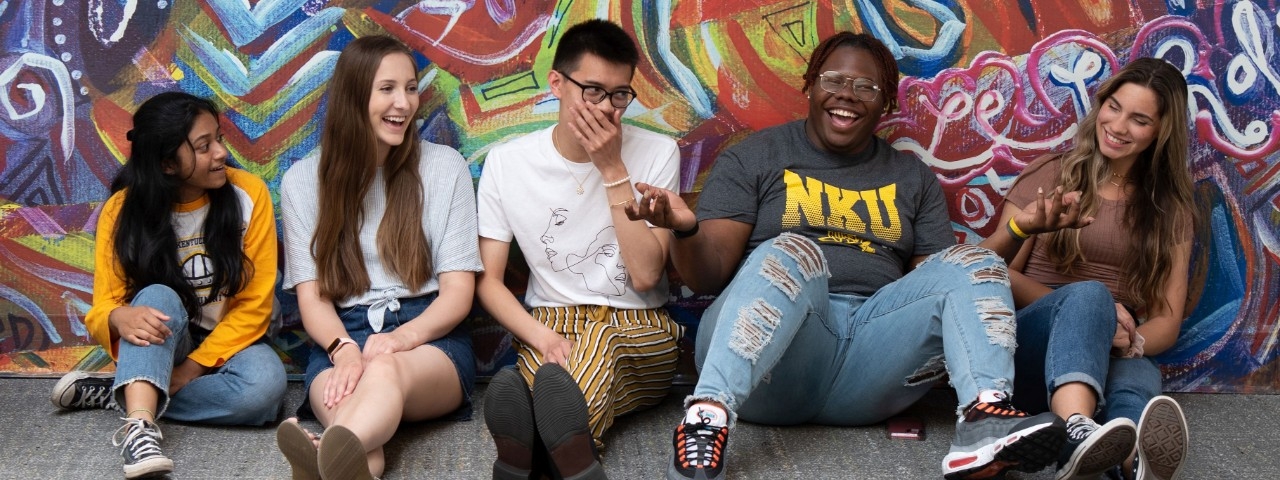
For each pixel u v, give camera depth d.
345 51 2.98
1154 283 3.10
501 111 3.33
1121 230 3.11
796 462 2.75
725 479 2.60
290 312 3.39
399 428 2.96
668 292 3.29
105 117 3.30
